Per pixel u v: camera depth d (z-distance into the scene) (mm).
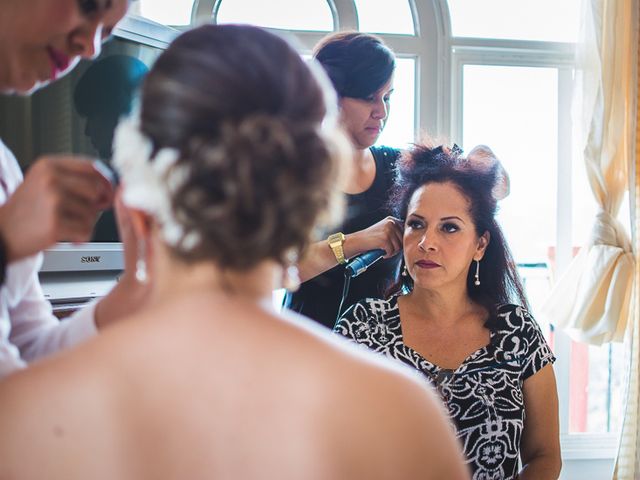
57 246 2098
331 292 2135
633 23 3105
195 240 596
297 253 640
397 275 1894
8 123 2055
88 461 575
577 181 3479
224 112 598
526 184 3455
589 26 3141
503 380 1656
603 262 3061
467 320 1711
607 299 3051
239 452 572
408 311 1726
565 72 3434
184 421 575
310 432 577
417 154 1815
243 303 622
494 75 3406
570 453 3441
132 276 957
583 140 3156
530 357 1694
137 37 2270
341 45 2109
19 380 601
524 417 1715
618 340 3092
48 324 1106
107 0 968
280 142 593
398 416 602
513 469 1642
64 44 973
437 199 1689
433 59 3311
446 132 3326
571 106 3387
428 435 614
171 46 640
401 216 1876
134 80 2264
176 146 599
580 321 3061
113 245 2250
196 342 597
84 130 2182
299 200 603
